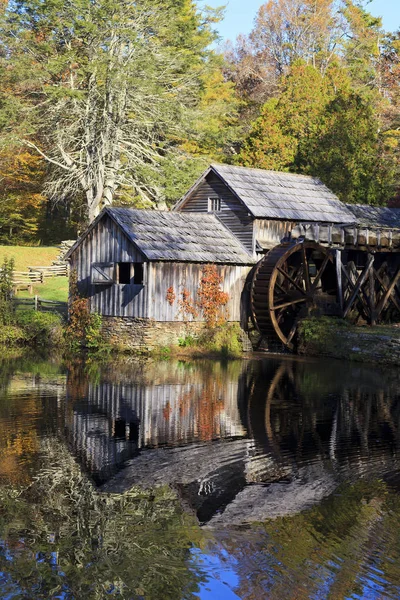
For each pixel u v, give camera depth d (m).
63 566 8.80
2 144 43.50
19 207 53.44
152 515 10.21
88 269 28.27
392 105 56.94
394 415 16.06
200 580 8.45
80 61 43.97
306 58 65.75
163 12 45.81
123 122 46.88
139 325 26.27
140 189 46.41
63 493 10.91
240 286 28.70
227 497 10.88
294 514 10.31
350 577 8.56
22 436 13.75
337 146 40.62
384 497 10.96
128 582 8.49
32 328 28.23
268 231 29.83
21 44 43.69
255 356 25.72
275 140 42.81
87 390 18.28
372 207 34.66
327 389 19.00
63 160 48.47
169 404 16.75
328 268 30.73
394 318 31.36
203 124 47.03
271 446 13.48
